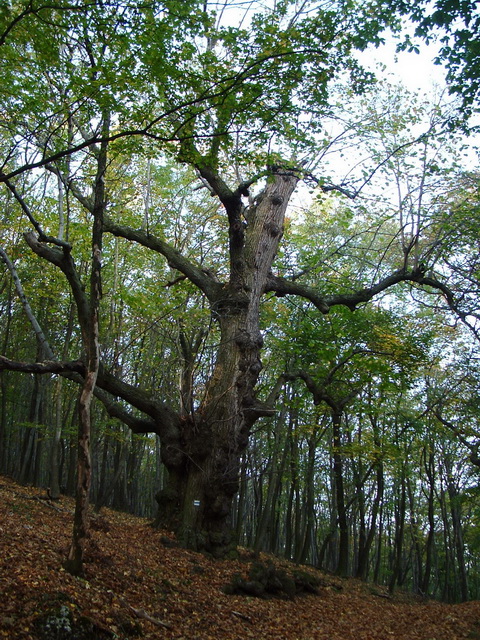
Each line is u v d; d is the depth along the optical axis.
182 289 19.75
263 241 16.39
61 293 24.41
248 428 15.02
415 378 23.80
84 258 22.05
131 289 23.23
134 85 9.21
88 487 8.73
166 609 9.12
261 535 16.30
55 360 13.11
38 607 6.98
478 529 31.00
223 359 15.16
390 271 23.81
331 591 15.91
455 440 25.62
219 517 14.11
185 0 8.62
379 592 20.69
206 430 14.39
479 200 16.05
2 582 7.27
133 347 25.03
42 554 8.94
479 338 16.72
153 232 21.09
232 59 9.95
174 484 14.52
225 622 9.55
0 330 30.67
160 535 13.55
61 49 11.19
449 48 9.62
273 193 16.97
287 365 22.14
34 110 10.97
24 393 33.47
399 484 30.30
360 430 24.19
